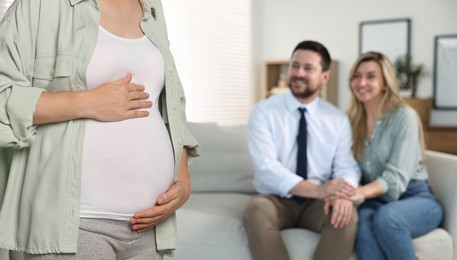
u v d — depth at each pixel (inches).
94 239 39.3
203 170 111.6
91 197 39.2
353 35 201.6
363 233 83.5
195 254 87.2
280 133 97.7
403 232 81.4
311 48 96.9
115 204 40.3
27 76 39.8
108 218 40.2
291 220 91.6
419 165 95.8
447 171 93.3
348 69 202.8
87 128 39.4
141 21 44.3
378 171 96.8
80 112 38.4
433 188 96.3
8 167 42.6
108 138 40.1
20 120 37.0
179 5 167.8
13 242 39.1
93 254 39.1
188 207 96.6
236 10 199.8
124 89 40.0
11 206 39.5
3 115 37.2
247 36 208.2
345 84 203.8
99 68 39.9
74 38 39.4
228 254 85.9
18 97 37.1
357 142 100.0
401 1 192.7
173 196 44.8
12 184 39.8
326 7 205.8
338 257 80.7
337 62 203.3
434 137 167.2
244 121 208.2
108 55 40.2
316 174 97.1
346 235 81.4
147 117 43.0
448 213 89.2
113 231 40.4
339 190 83.7
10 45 38.8
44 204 37.9
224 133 114.5
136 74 42.2
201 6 179.2
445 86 187.8
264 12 218.2
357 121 100.4
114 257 40.7
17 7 40.1
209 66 184.9
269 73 207.8
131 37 42.8
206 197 105.5
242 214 95.4
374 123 98.8
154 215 42.5
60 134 38.7
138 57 41.9
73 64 39.2
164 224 45.7
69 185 38.1
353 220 83.2
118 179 40.5
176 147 46.3
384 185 89.7
